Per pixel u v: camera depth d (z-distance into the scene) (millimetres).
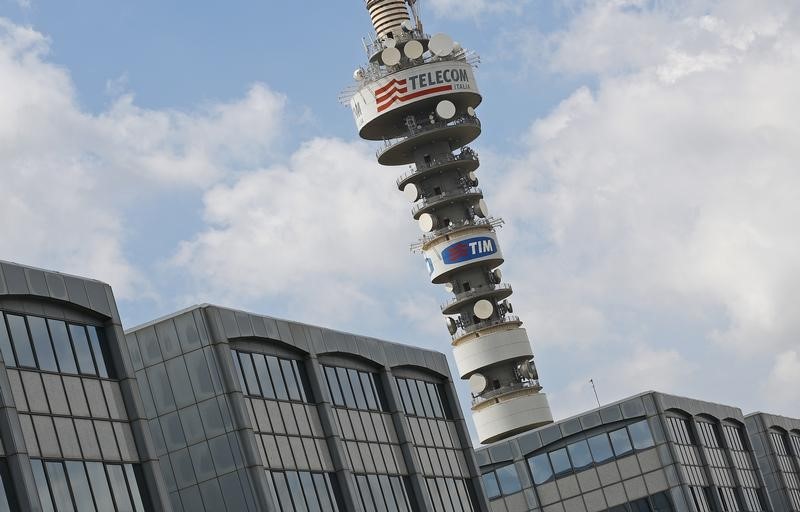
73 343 54906
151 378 65125
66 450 51875
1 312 51312
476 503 86375
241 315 67125
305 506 66625
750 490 118938
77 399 53719
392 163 150250
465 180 147500
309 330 73062
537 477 105375
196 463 63906
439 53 144500
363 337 79000
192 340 64750
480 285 148125
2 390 49344
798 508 134875
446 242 147000
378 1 148000
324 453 70562
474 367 146875
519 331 148125
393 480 76750
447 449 85125
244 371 66000
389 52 143250
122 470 54938
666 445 104312
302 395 70812
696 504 104812
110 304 57500
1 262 51969
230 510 63156
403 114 146000
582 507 104125
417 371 85375
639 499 103625
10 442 48875
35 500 48719
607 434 105188
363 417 76062
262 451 64688
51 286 54188
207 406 64125
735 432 121438
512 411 144250
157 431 64625
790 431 139875
